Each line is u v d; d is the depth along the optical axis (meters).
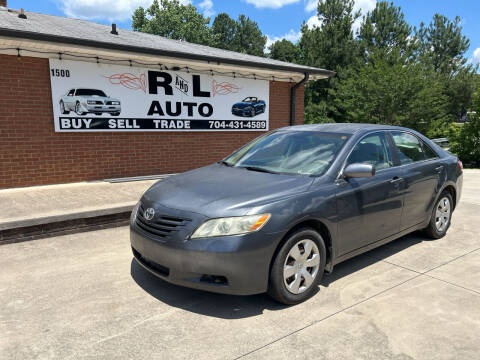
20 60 6.75
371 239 3.82
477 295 3.38
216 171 3.93
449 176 4.89
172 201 3.22
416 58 29.77
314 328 2.84
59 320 2.93
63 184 7.41
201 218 2.94
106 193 6.52
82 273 3.81
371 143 4.04
